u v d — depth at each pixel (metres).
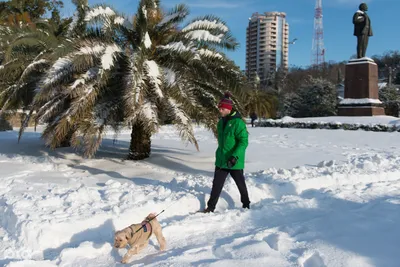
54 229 4.46
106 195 6.00
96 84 9.68
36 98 9.88
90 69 9.92
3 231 4.86
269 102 32.03
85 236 4.62
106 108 10.04
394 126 22.98
